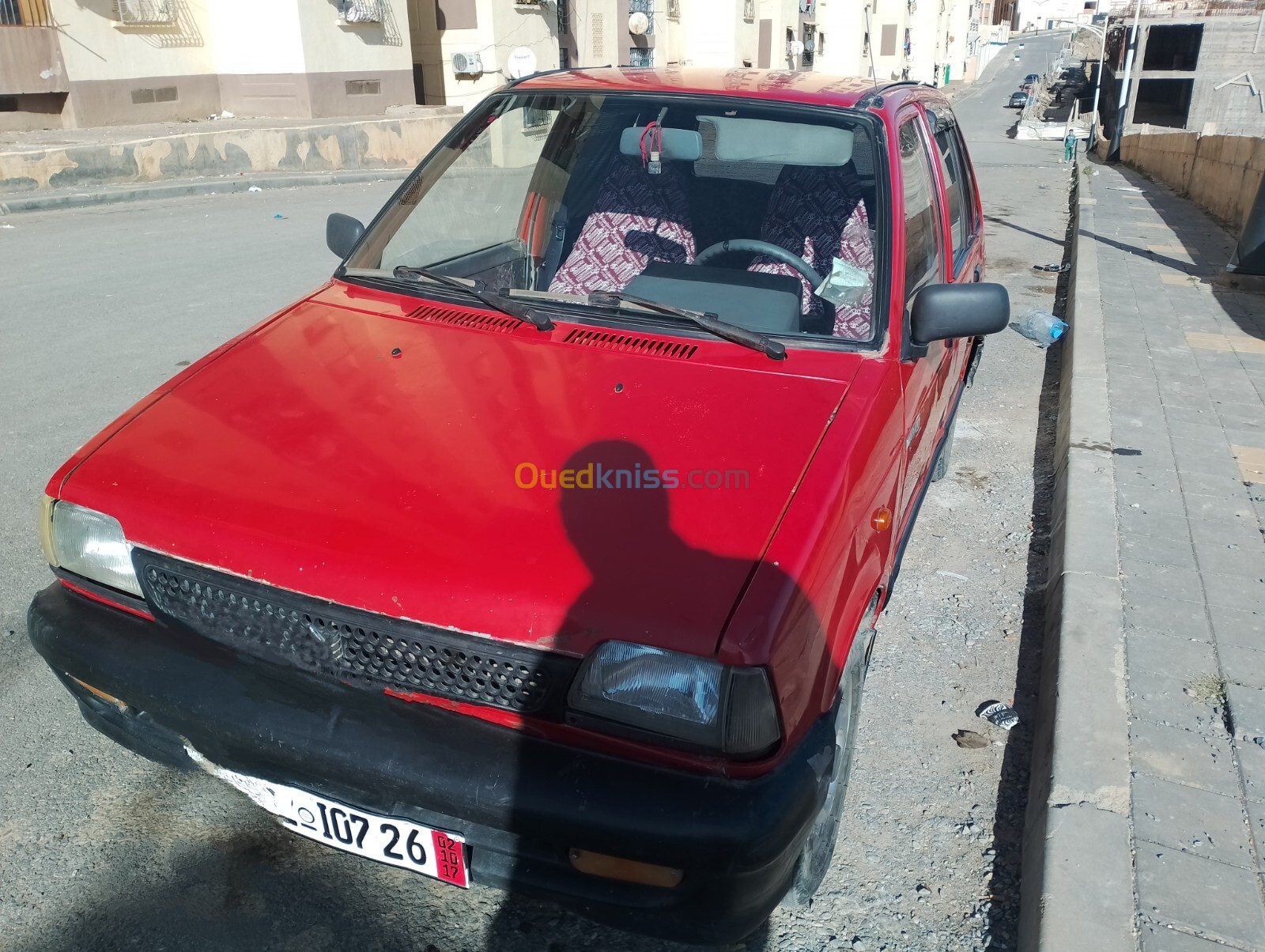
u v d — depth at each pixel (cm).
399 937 231
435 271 317
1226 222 1323
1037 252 1192
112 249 997
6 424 516
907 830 272
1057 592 373
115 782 275
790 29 3531
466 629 188
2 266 895
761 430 224
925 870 258
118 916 232
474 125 341
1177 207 1511
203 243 1047
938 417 379
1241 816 258
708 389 238
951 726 317
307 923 234
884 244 279
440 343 261
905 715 322
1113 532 412
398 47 2156
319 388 244
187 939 227
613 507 203
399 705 198
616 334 262
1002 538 449
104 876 243
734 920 187
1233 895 233
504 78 2306
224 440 228
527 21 2352
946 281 352
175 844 255
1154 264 1016
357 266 311
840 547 208
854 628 223
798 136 300
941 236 350
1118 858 242
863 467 224
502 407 232
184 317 731
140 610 219
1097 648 328
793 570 191
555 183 339
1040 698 321
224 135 1595
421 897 243
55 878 242
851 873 256
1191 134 1750
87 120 1692
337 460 218
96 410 538
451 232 330
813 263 289
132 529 212
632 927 193
